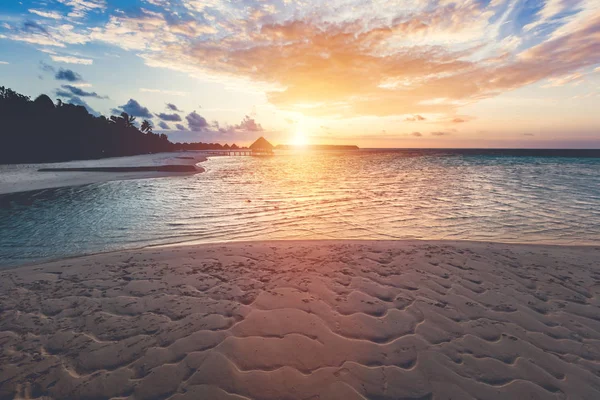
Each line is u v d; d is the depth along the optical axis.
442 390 2.45
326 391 2.42
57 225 9.13
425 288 4.39
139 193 16.05
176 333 3.22
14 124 53.66
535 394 2.43
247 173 30.33
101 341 3.10
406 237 7.93
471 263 5.45
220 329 3.28
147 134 110.75
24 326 3.40
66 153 59.31
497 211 11.03
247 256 5.79
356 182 21.08
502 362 2.81
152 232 8.42
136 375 2.60
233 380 2.53
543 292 4.33
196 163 49.84
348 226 9.08
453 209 11.47
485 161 52.78
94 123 72.19
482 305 3.91
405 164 45.38
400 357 2.84
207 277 4.76
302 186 18.95
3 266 5.84
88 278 4.77
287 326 3.33
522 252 6.13
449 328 3.36
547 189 16.64
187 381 2.52
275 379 2.54
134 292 4.24
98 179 23.84
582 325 3.48
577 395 2.43
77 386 2.49
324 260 5.56
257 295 4.11
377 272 4.99
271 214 10.75
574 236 7.89
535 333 3.30
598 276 4.93
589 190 16.12
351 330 3.28
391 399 2.35
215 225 9.22
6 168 34.16
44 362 2.79
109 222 9.52
